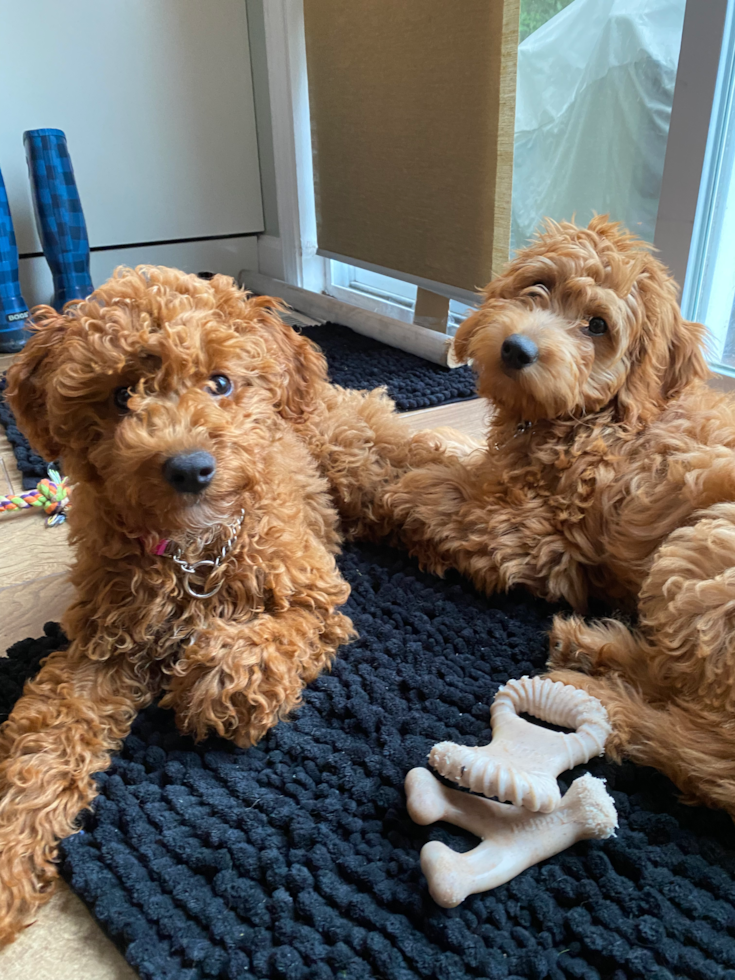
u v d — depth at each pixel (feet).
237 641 3.76
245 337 3.98
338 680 4.14
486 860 2.98
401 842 3.21
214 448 3.46
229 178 13.44
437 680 4.10
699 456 4.07
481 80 7.93
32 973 2.91
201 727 3.68
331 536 5.28
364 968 2.74
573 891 2.99
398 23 8.95
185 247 13.52
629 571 4.32
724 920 2.85
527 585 4.75
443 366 9.29
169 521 3.48
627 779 3.50
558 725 3.72
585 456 4.58
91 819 3.40
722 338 7.39
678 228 6.90
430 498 5.11
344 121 10.72
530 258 4.78
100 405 3.62
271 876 3.08
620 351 4.48
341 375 9.04
